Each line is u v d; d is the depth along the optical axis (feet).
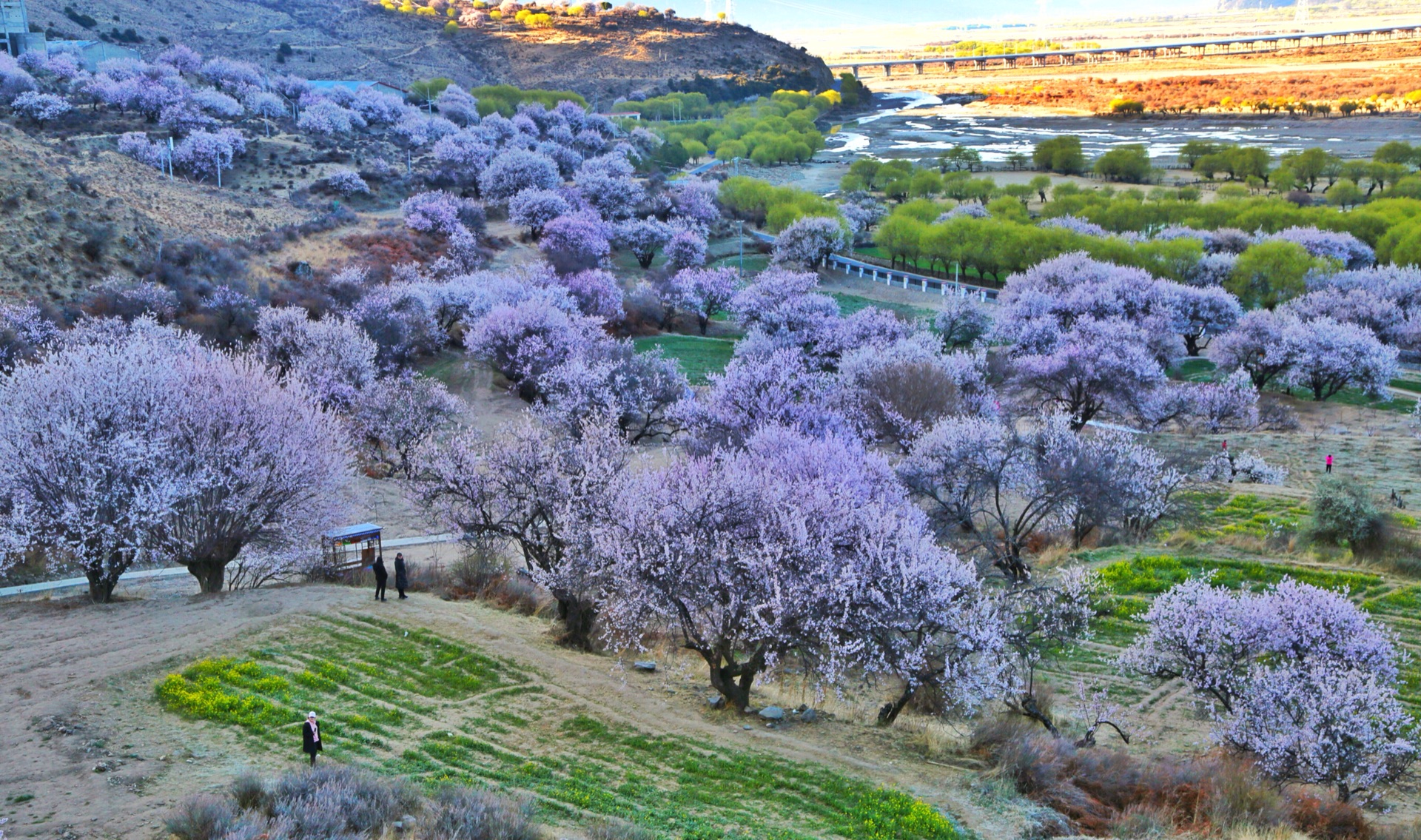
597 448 106.42
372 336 213.66
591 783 65.51
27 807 54.39
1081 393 205.16
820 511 88.17
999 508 127.65
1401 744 77.20
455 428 180.45
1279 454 181.68
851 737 79.20
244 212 303.89
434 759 66.69
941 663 81.30
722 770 69.31
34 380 100.01
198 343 169.99
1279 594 93.76
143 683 73.41
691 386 228.84
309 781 56.13
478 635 90.17
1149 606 116.57
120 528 92.79
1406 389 244.22
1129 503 134.10
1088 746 81.41
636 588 80.38
